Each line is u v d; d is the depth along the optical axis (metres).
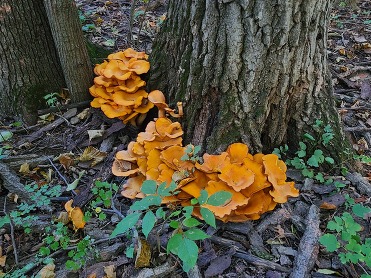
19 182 0.87
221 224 0.77
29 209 0.81
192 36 0.80
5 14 0.96
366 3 1.76
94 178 0.89
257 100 0.81
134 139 0.98
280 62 0.78
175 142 0.80
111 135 0.98
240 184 0.71
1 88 1.04
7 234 0.80
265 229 0.77
